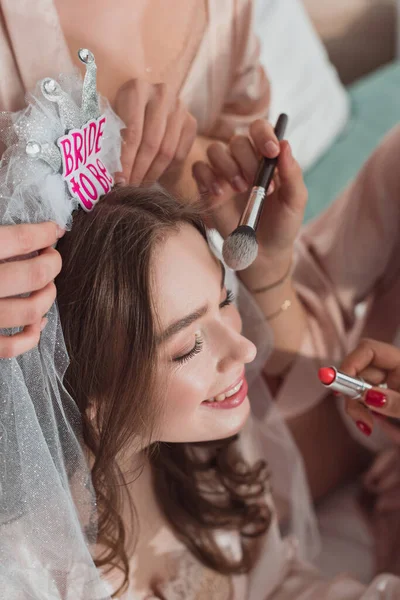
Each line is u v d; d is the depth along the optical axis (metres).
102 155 0.62
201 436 0.66
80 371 0.61
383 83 1.82
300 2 1.85
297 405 0.99
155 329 0.58
